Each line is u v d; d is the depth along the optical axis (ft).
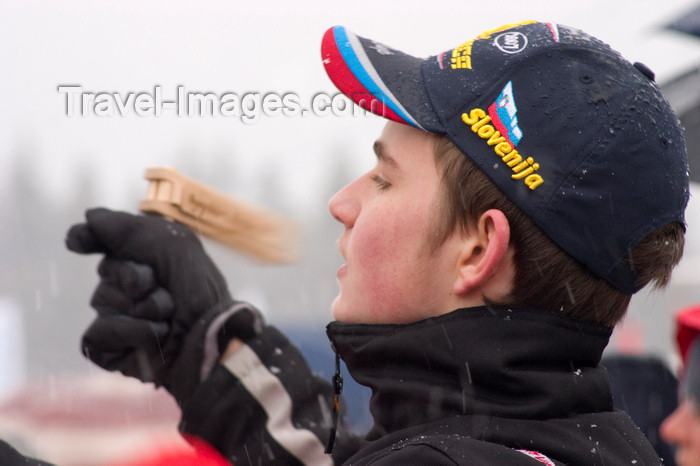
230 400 15.61
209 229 16.72
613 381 29.22
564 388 11.21
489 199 11.61
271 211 17.40
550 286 11.54
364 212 12.69
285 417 15.81
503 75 11.96
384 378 12.07
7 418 42.04
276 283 73.00
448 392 11.41
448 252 11.96
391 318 12.26
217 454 15.15
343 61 13.00
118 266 15.66
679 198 12.30
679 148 12.49
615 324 12.53
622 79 12.09
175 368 15.81
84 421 38.50
